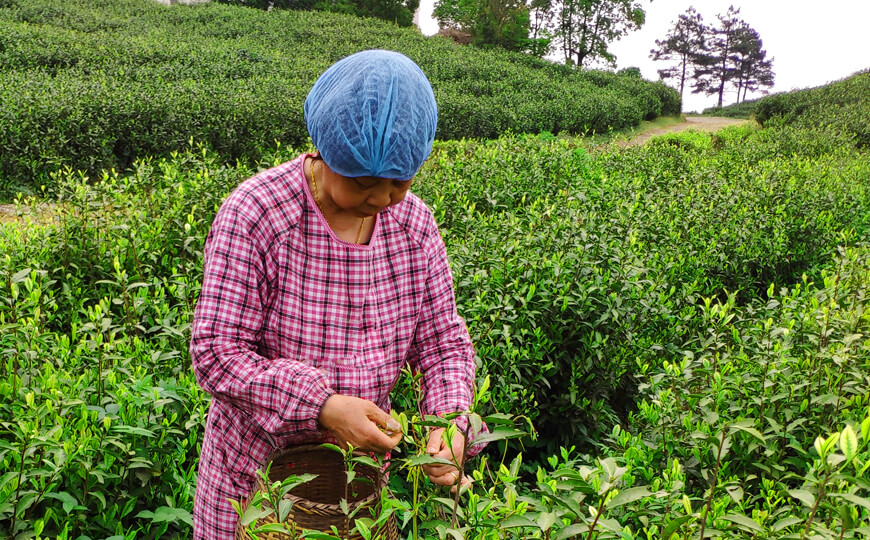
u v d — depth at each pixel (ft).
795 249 24.76
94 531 8.00
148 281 14.32
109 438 7.73
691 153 44.70
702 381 11.27
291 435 4.71
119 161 35.27
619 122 90.43
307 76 68.44
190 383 9.74
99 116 33.60
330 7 151.12
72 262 15.44
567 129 77.77
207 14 108.27
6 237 15.53
